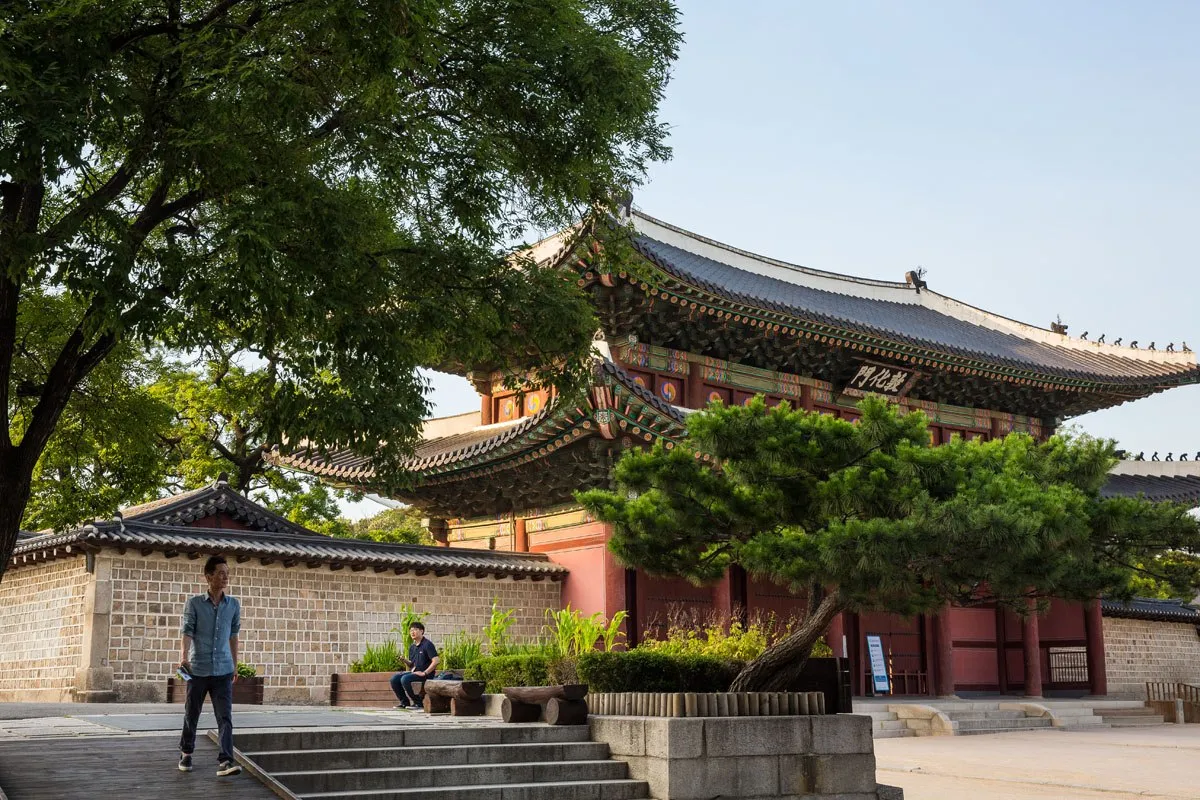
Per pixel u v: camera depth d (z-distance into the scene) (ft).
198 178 37.81
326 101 41.16
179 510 97.09
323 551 89.81
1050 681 141.69
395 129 41.60
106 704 73.10
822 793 51.44
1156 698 145.59
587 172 44.62
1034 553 48.55
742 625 104.32
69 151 31.94
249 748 45.47
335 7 35.06
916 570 49.75
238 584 85.71
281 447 41.37
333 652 89.15
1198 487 146.61
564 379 48.32
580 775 49.60
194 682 38.73
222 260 35.76
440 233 45.32
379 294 41.27
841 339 113.91
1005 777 68.18
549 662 70.95
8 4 32.83
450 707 65.51
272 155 38.01
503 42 41.75
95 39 33.37
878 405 52.13
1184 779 67.46
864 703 109.81
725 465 54.19
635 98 43.14
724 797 49.14
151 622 80.74
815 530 53.93
